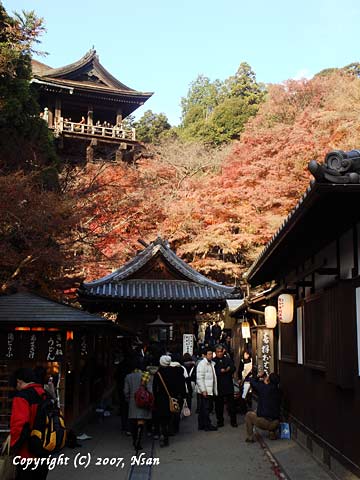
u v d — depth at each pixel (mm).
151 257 20438
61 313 9523
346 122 26422
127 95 39562
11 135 14508
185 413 11023
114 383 19047
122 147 38531
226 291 20047
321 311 7332
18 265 11781
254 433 10531
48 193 11719
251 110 47281
